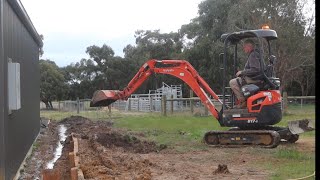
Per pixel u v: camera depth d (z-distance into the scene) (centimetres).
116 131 1711
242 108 1275
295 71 3195
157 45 5081
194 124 1931
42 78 4738
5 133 787
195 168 947
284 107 2377
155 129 1825
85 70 5109
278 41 2733
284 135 1307
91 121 2281
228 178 827
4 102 771
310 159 1032
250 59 1262
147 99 3397
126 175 821
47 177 592
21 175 998
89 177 788
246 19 2966
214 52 3916
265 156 1095
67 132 1875
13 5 897
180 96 3759
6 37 812
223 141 1294
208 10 4156
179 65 1426
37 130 1666
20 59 1054
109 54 5128
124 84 5062
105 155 1018
